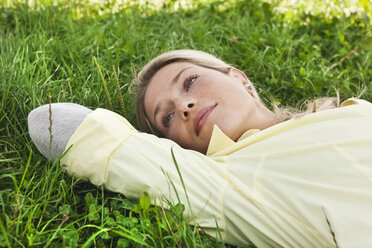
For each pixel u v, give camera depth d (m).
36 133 1.82
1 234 1.37
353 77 3.27
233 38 3.46
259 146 1.68
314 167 1.51
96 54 3.07
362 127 1.62
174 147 1.73
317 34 3.87
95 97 2.55
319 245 1.43
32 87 2.30
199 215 1.57
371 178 1.44
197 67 2.11
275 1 4.54
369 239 1.33
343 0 4.47
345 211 1.39
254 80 3.12
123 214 1.71
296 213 1.46
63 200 1.71
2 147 2.03
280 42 3.49
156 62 2.23
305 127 1.70
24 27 3.39
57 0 4.00
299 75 3.20
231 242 1.59
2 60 2.45
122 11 4.07
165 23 3.93
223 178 1.61
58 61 2.89
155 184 1.62
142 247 1.50
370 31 3.88
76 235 1.45
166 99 2.08
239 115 1.95
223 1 4.32
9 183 1.68
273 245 1.50
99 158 1.69
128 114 2.56
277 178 1.54
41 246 1.44
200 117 1.94
